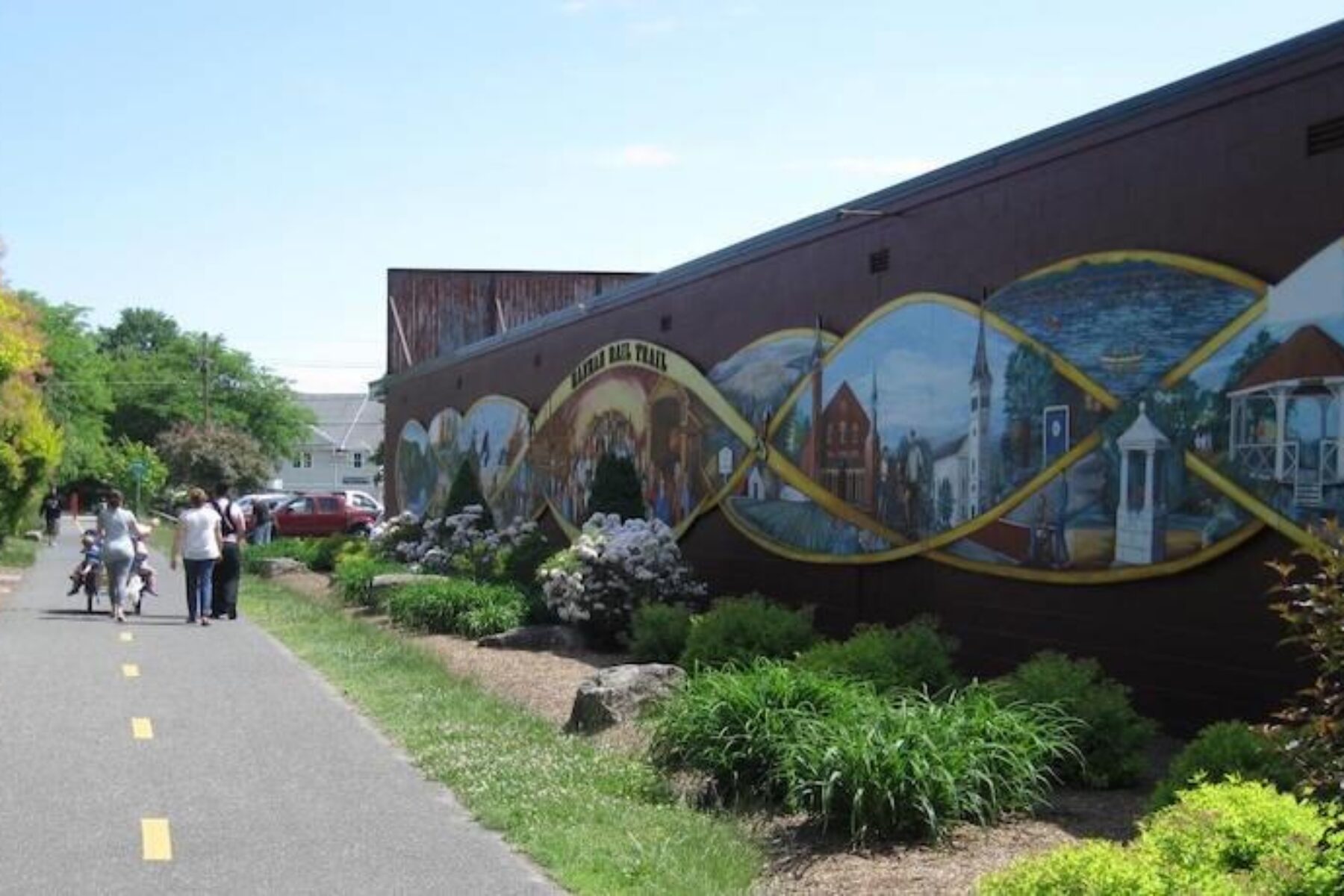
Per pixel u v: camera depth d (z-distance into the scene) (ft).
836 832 24.97
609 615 51.78
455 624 56.13
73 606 70.23
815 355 49.06
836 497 47.50
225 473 232.12
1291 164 30.09
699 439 58.44
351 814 27.32
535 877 23.16
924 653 34.55
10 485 99.76
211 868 23.50
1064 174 36.91
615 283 134.62
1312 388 29.27
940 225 42.14
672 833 25.17
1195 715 32.27
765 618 41.09
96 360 209.36
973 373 40.32
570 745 33.09
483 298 132.05
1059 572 36.60
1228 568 31.45
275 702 40.32
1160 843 17.81
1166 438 33.09
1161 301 33.47
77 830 25.70
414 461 112.57
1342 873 15.98
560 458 76.89
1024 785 26.18
